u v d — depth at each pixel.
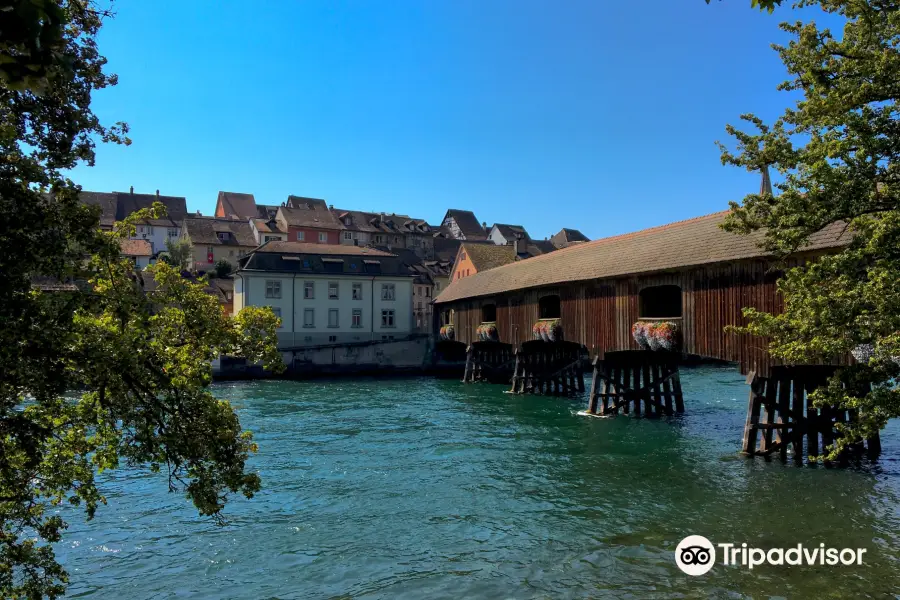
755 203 7.04
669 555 7.96
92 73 3.57
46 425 4.31
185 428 4.50
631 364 20.95
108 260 3.97
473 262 49.47
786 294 6.69
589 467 12.88
